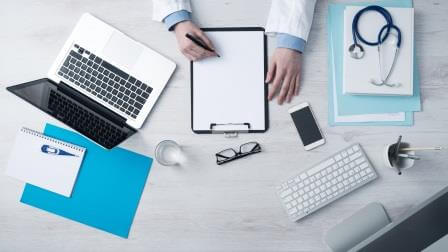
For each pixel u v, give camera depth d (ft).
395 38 3.66
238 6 3.81
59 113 3.73
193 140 3.83
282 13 3.72
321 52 3.80
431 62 3.79
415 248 2.58
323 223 3.80
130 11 3.84
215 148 3.82
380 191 3.79
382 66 3.67
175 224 3.84
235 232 3.84
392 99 3.77
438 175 3.78
